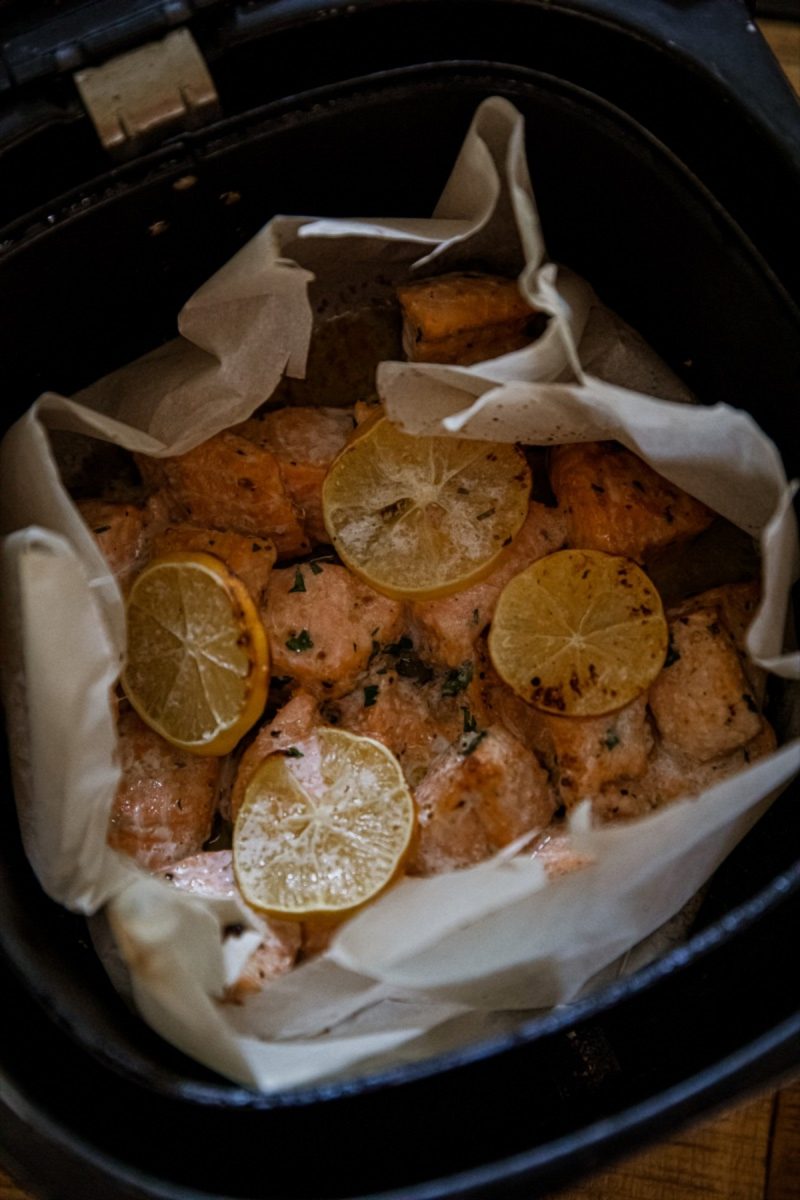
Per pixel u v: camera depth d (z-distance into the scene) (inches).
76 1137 14.1
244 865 16.1
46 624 14.8
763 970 15.7
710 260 16.2
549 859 15.7
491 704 17.0
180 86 15.4
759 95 15.6
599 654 16.6
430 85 15.8
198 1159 15.3
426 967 15.1
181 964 15.2
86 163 16.1
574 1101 15.8
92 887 15.8
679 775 16.8
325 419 17.8
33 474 15.7
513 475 17.1
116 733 16.3
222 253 17.2
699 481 16.6
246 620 16.4
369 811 16.2
